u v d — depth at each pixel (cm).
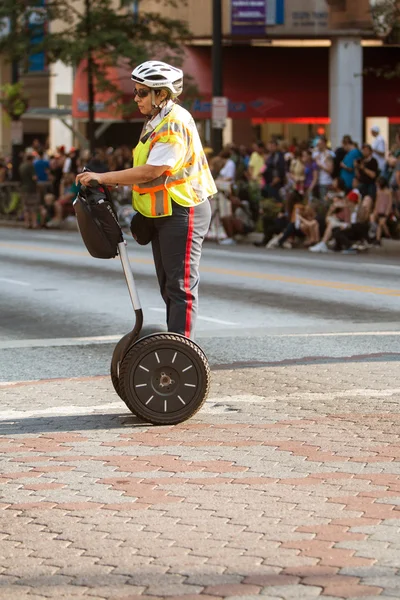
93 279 3762
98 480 1329
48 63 7488
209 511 1199
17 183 7862
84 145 7731
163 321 2745
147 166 1580
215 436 1545
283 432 1559
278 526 1145
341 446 1471
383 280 3666
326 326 2630
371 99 8031
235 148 6262
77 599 971
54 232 6625
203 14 7769
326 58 8212
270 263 4344
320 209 5197
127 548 1091
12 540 1123
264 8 7650
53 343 2456
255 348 2316
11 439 1553
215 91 6316
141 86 1606
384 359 2152
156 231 1647
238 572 1020
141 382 1609
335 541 1095
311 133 8538
